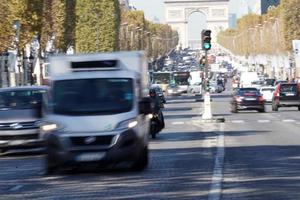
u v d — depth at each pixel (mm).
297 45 173625
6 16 97188
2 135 45125
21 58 111125
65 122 34906
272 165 37812
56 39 123500
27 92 47969
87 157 34562
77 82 36719
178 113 106500
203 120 81125
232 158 41906
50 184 32656
